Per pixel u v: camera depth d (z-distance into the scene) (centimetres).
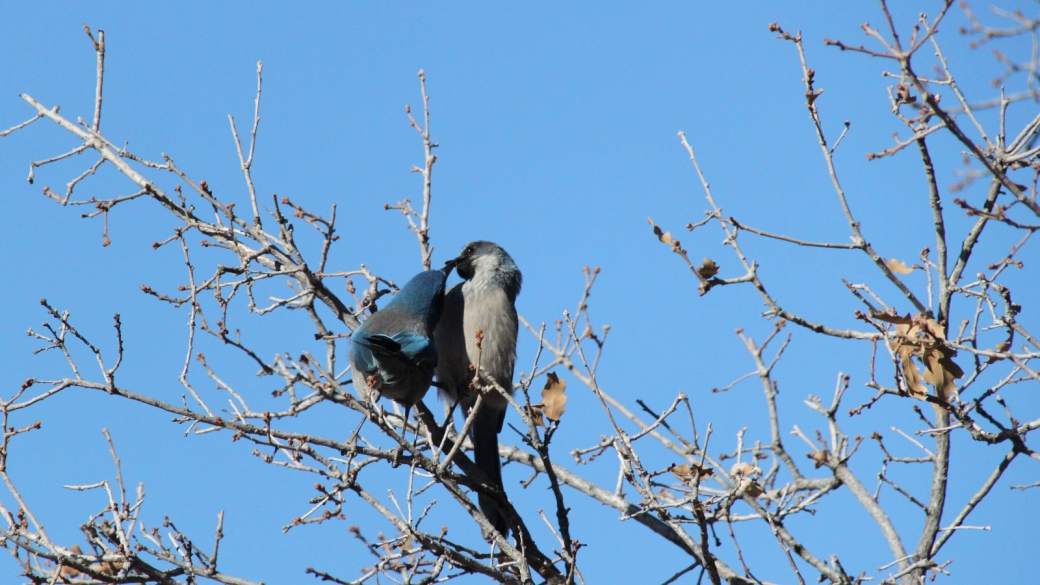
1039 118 1001
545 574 1094
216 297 1046
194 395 1003
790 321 1075
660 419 1031
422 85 1318
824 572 1172
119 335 1003
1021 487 1095
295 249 1112
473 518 1027
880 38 918
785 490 1269
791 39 1064
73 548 1015
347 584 990
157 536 1058
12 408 978
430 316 1199
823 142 1076
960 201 917
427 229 1285
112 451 1014
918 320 952
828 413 1338
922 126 999
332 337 1125
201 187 1138
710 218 1095
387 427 983
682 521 1012
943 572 1049
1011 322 954
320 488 977
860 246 1062
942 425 1116
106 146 1159
